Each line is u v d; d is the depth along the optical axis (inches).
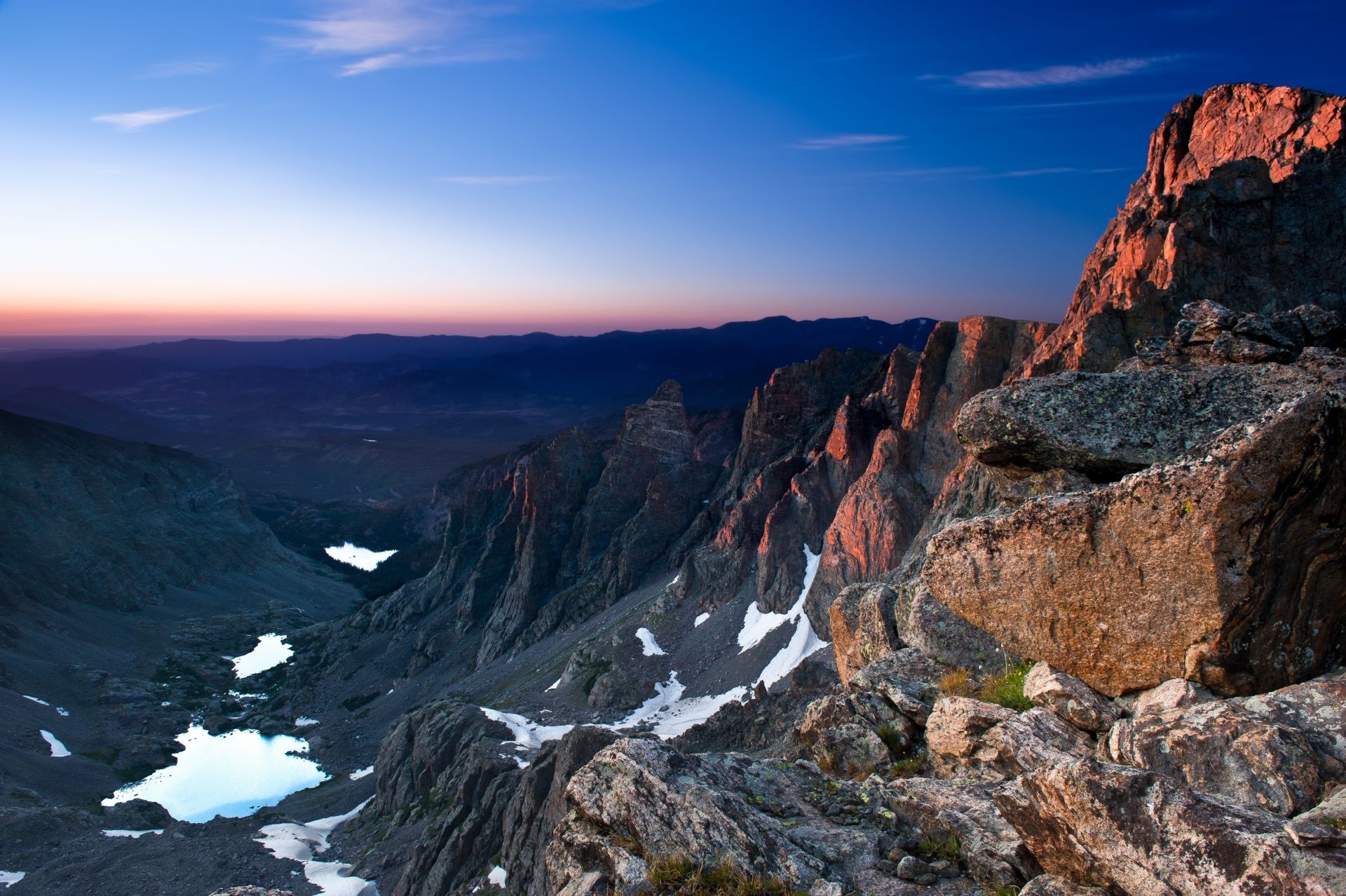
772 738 3654.0
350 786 6146.7
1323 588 491.5
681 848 498.6
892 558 4874.5
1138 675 524.7
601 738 3174.2
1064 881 411.2
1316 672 494.3
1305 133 2881.4
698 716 5068.9
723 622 6053.2
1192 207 2812.5
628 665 5944.9
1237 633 478.3
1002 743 537.6
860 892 455.8
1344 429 468.4
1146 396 632.4
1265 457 465.1
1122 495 521.0
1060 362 2866.6
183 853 4744.1
